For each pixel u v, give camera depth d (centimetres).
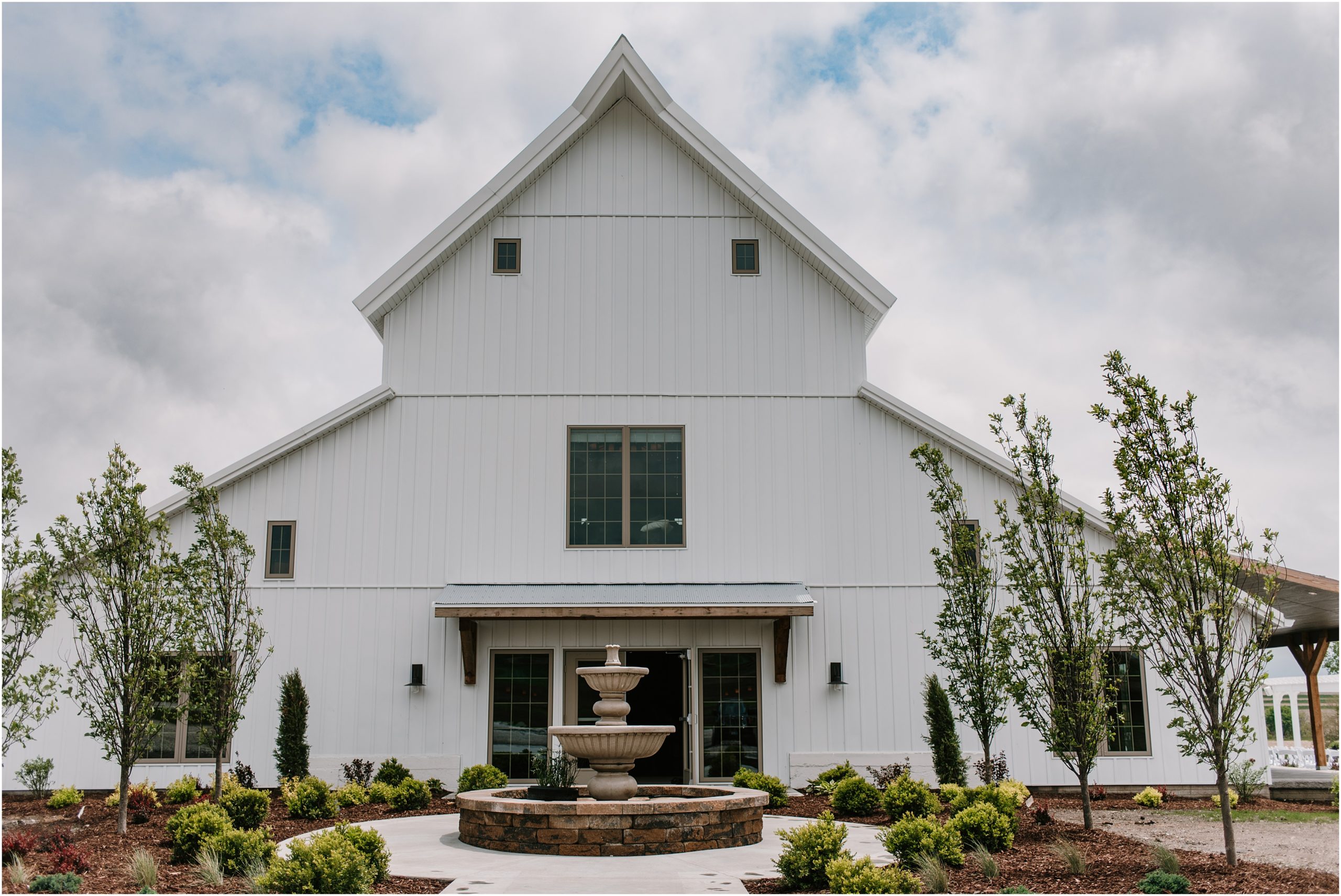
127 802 1509
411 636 2023
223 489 2047
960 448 2072
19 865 1132
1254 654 1194
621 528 2083
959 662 1745
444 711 1998
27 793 1897
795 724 2014
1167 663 1225
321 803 1684
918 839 1226
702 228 2200
